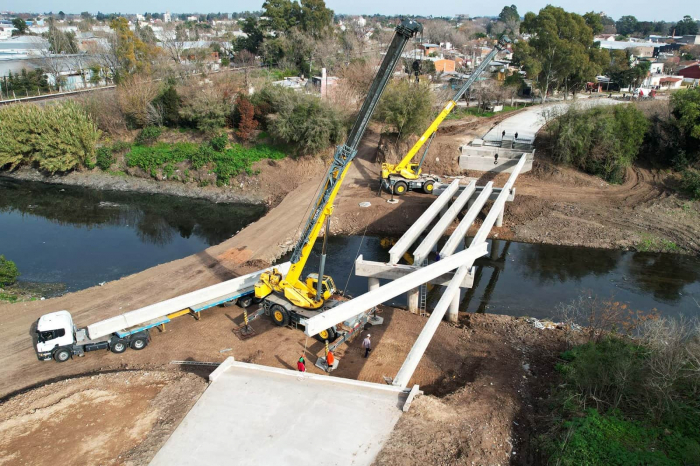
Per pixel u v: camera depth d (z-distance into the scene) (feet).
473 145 149.79
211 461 45.73
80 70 278.05
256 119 159.33
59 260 103.55
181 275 91.66
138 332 66.95
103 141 167.02
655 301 86.48
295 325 72.33
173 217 131.34
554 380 60.54
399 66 254.06
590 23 259.39
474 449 47.19
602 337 67.67
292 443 47.60
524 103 221.46
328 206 63.10
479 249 80.33
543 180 138.62
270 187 143.95
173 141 161.58
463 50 404.57
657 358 53.78
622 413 52.08
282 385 56.39
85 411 53.21
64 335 63.93
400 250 79.92
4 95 237.45
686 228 112.47
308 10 296.92
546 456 47.50
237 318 75.46
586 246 108.58
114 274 96.84
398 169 128.36
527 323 76.69
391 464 44.98
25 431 50.34
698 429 48.98
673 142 141.38
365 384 55.42
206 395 54.85
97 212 135.03
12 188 153.48
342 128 151.74
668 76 283.38
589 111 140.36
